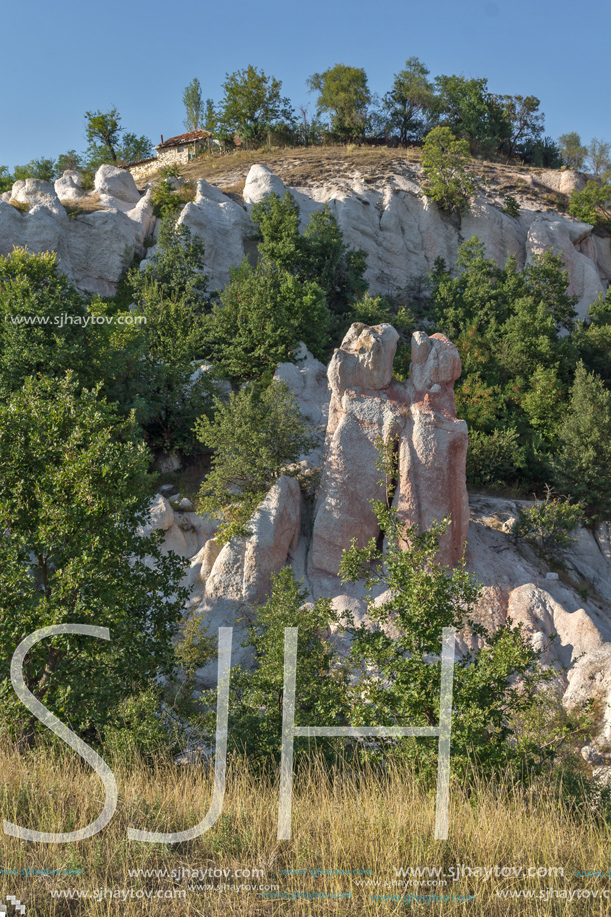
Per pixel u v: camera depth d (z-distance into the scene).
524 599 23.53
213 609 22.48
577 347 41.62
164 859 7.45
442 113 77.81
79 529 11.83
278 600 16.61
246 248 47.97
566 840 8.12
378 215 54.16
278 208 45.12
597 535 30.05
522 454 31.73
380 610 10.63
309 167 61.78
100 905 6.54
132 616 12.89
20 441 12.44
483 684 9.67
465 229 55.50
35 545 11.83
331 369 25.05
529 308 41.44
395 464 24.09
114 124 75.62
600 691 20.05
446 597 10.34
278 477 25.27
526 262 54.94
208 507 24.61
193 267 42.25
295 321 34.59
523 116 83.56
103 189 49.59
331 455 24.34
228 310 34.16
